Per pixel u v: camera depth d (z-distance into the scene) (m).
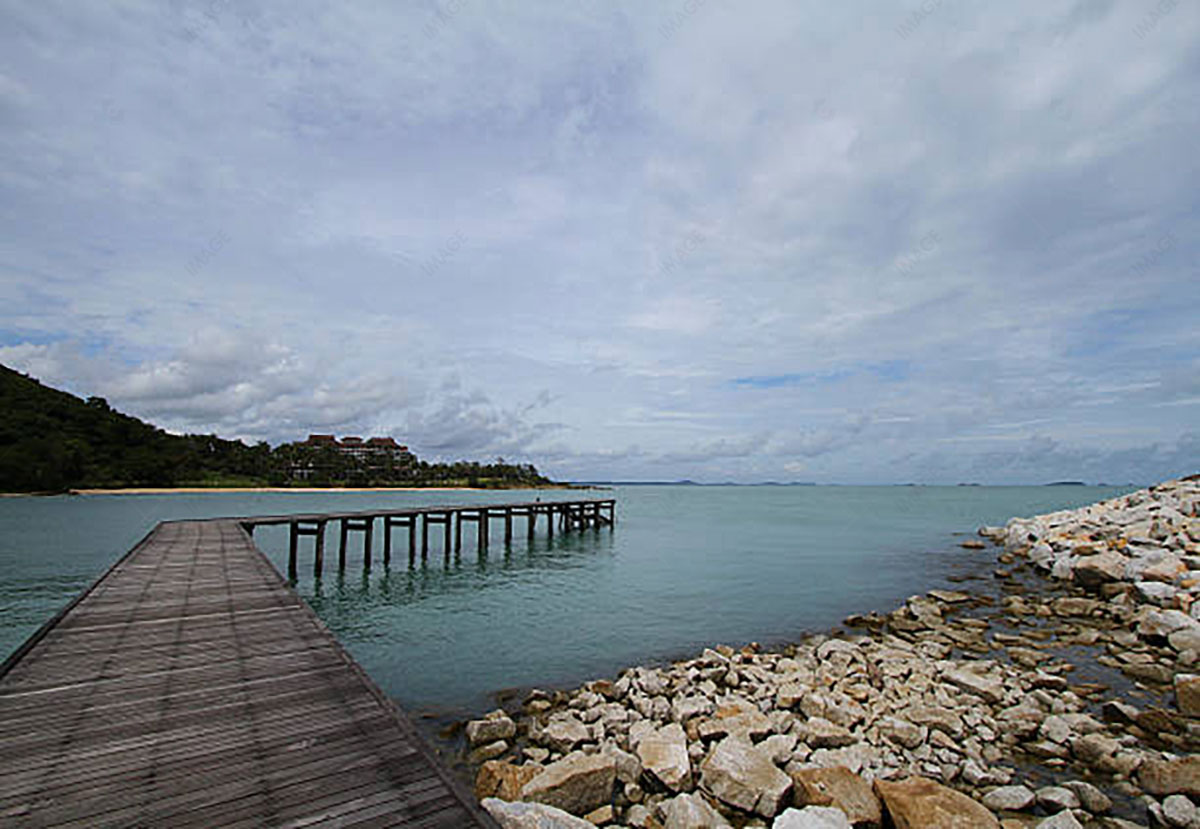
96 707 5.86
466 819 4.19
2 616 18.80
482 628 16.94
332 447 162.75
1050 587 23.12
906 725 9.05
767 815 6.88
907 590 22.75
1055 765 8.36
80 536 41.06
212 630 8.66
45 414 103.69
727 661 12.90
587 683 11.83
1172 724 9.52
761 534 46.72
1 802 4.16
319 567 25.58
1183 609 15.84
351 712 5.86
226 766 4.77
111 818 4.04
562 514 45.19
